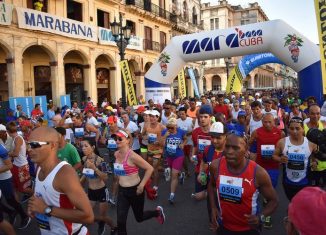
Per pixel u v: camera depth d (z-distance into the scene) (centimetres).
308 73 1141
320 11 763
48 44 1811
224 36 1266
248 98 1792
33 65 1958
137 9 2572
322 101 1116
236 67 1944
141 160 444
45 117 1533
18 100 1457
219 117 579
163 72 1419
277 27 1177
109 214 587
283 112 991
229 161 284
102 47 2227
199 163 545
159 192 706
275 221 530
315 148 432
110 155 820
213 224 320
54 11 1870
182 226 523
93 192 482
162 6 3156
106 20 2302
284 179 462
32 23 1677
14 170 595
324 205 145
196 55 1349
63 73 1914
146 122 750
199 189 531
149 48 2825
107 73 2523
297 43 1145
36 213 263
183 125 827
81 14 2066
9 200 522
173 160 643
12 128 592
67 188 241
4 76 1828
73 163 512
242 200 286
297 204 153
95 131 849
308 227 147
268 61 1928
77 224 277
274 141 521
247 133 770
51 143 250
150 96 1464
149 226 528
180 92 1827
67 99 1822
